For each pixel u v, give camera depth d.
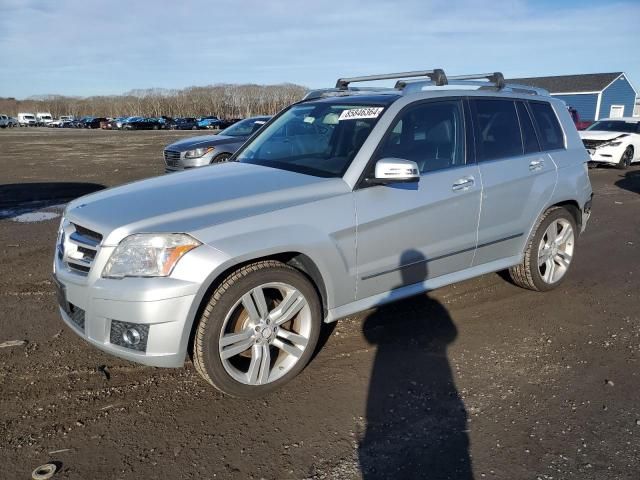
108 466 2.66
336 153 3.76
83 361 3.70
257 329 3.17
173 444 2.83
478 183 4.14
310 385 3.42
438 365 3.68
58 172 15.36
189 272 2.85
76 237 3.21
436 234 3.92
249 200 3.19
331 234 3.33
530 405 3.21
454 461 2.71
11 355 3.76
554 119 4.99
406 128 3.84
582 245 6.93
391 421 3.04
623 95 41.97
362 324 4.30
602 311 4.66
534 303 4.80
